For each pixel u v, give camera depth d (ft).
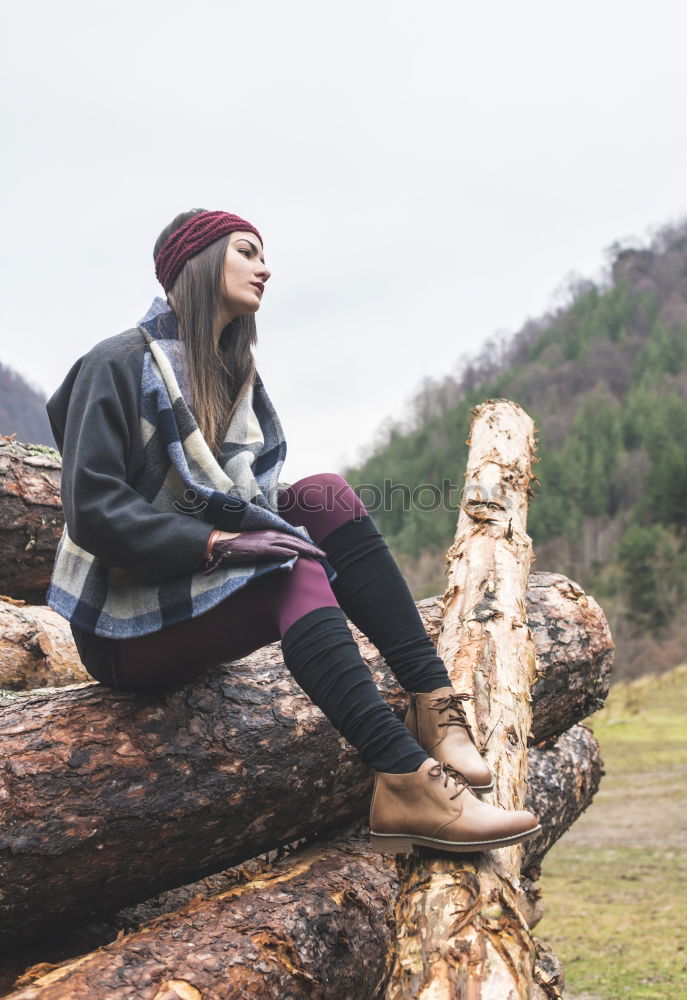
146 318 6.50
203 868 7.07
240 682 7.18
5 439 11.82
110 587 6.02
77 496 5.60
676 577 164.14
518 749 6.40
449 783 5.48
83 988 5.34
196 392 6.28
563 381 329.72
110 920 7.35
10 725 6.38
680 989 14.33
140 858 6.48
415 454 279.90
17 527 11.29
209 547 5.67
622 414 277.44
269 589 5.82
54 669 10.03
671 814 34.40
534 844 10.12
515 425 10.69
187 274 6.53
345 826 8.24
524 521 9.25
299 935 6.28
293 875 7.16
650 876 24.64
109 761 6.29
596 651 9.47
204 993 5.50
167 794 6.43
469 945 4.83
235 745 6.76
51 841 5.99
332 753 7.27
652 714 72.90
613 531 217.15
